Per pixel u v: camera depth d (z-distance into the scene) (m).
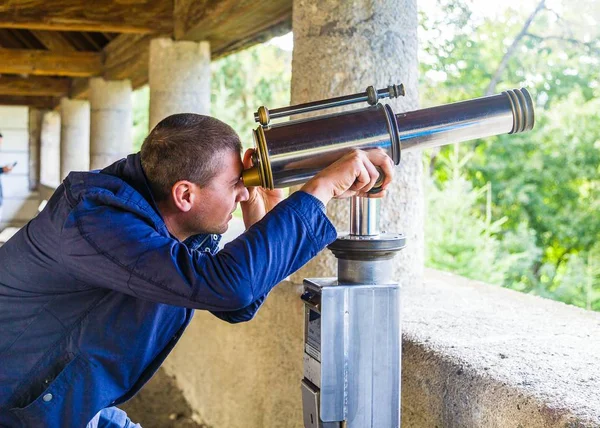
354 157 1.44
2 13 5.21
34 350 1.53
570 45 11.64
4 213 12.44
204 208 1.53
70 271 1.47
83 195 1.47
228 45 5.63
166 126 1.52
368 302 1.59
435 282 2.97
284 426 2.85
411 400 1.98
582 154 11.98
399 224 2.80
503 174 12.27
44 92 10.21
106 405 1.59
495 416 1.62
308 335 1.68
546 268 11.10
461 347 1.90
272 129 1.48
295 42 2.78
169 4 5.30
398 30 2.69
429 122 1.52
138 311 1.54
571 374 1.67
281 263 1.41
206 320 3.88
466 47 11.58
